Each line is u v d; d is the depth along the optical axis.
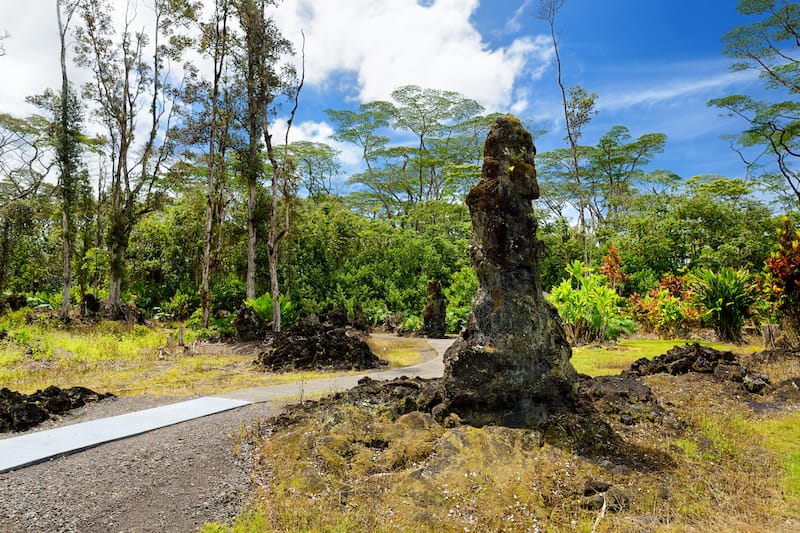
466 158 41.75
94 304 22.56
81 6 20.36
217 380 9.78
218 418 6.54
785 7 21.34
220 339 17.33
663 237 29.30
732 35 23.25
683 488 4.34
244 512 3.97
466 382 5.35
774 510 3.99
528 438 4.91
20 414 6.36
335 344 12.24
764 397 7.03
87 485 4.31
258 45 18.98
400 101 41.03
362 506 4.09
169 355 13.19
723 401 6.88
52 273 31.20
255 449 5.31
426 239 31.17
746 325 15.62
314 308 23.61
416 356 14.41
